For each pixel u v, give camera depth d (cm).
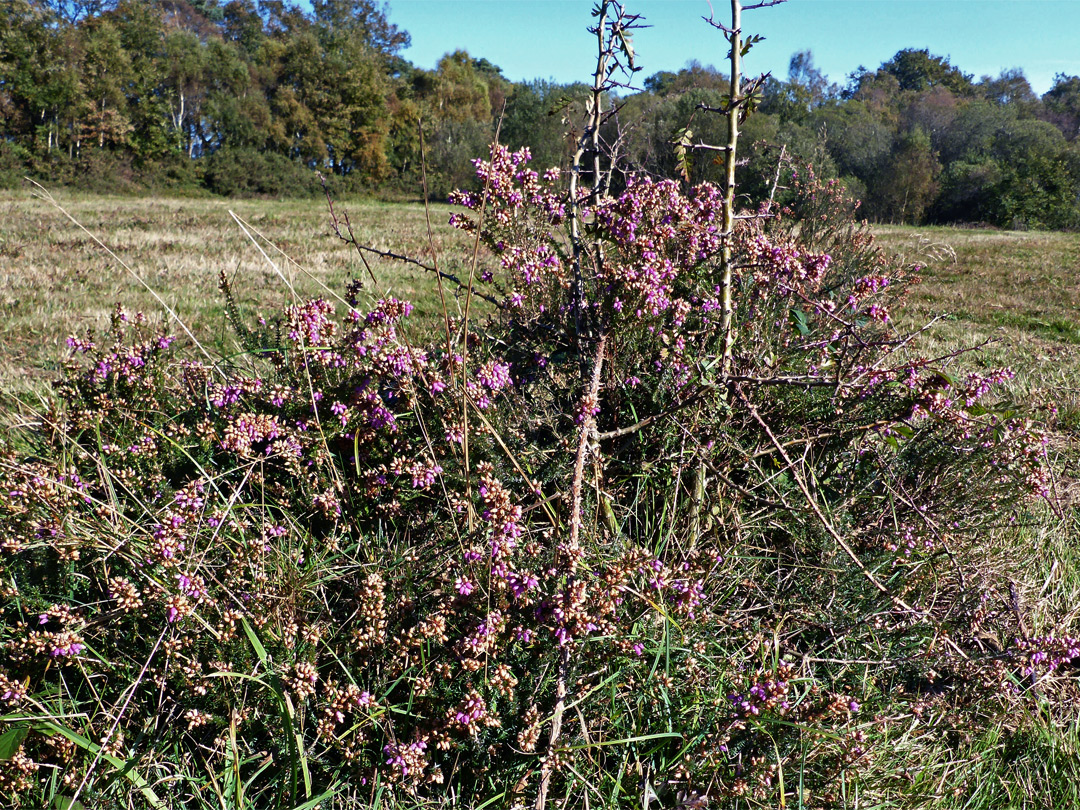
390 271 1165
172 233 1927
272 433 276
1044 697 243
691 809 194
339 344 310
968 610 266
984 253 2016
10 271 1136
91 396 314
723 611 256
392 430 287
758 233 350
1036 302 1110
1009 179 5000
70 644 198
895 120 7050
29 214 2531
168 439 279
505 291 367
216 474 285
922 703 238
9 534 224
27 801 181
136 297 917
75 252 1427
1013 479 303
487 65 11894
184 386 338
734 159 302
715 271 312
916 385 290
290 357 310
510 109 4888
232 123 6825
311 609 235
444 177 5856
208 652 210
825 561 264
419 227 2333
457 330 354
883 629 252
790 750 205
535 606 210
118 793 187
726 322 296
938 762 225
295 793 175
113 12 6812
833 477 303
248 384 300
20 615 222
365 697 195
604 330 289
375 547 261
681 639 228
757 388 301
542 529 256
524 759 197
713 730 208
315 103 7219
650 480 290
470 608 221
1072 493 368
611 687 211
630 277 279
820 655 250
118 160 6078
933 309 998
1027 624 269
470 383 290
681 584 233
